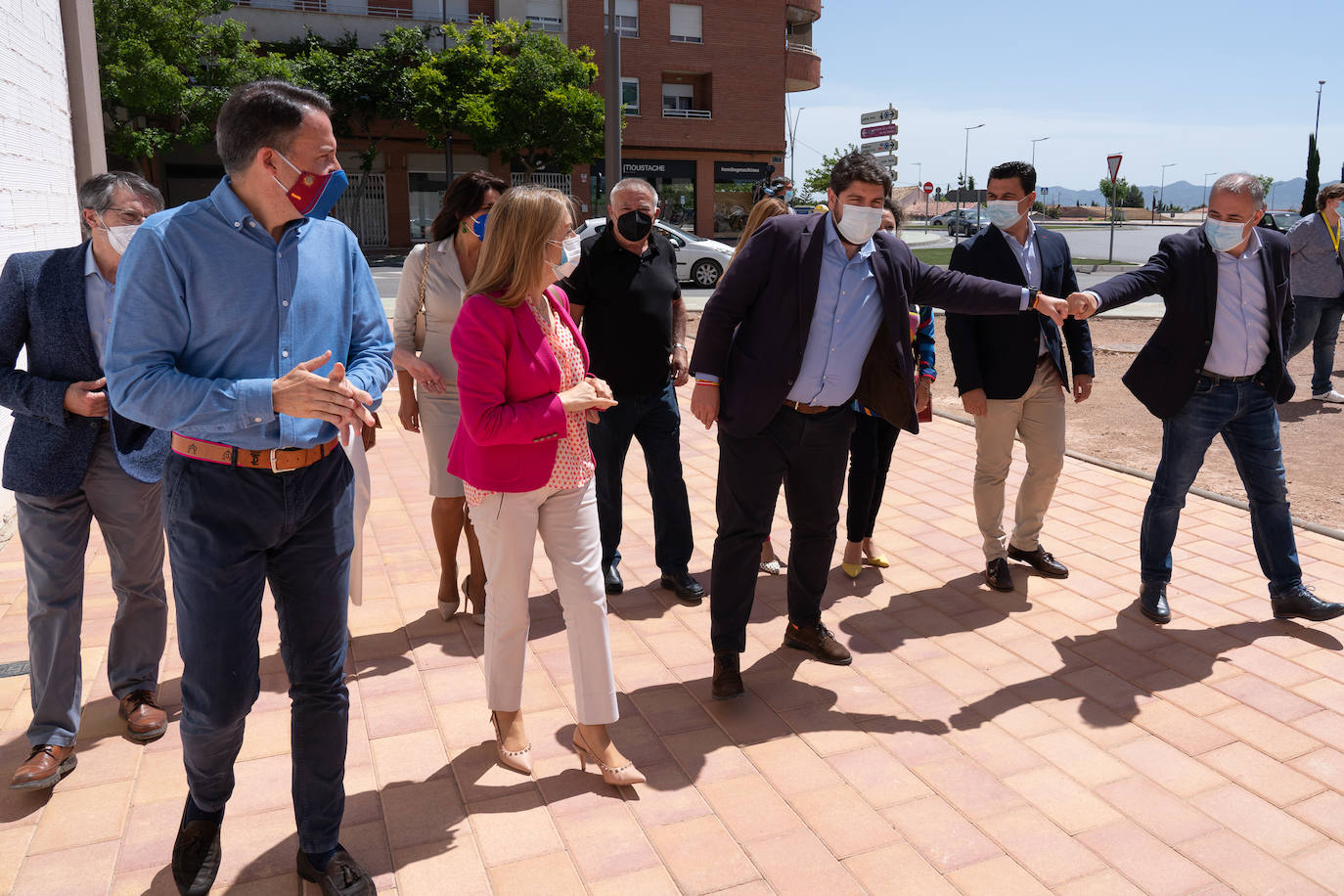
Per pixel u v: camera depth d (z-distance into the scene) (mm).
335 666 2469
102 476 3047
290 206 2205
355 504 2475
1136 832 2814
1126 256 30500
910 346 3607
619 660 3943
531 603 4508
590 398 2881
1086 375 4609
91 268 2930
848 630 4234
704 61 36031
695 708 3549
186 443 2230
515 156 31219
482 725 3404
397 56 30609
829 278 3439
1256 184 3812
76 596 3045
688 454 7305
